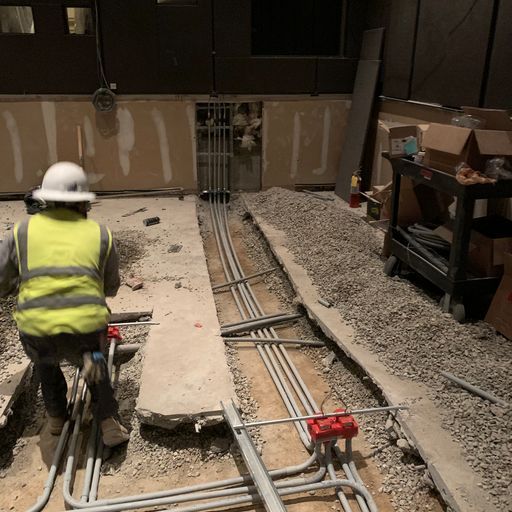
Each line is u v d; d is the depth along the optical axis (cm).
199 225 548
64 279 205
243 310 381
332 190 651
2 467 235
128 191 623
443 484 198
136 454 240
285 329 358
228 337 344
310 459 229
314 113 618
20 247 207
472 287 307
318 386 296
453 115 419
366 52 582
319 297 350
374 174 582
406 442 226
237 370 304
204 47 578
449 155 307
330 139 631
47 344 206
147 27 562
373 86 556
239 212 593
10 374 263
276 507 186
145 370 271
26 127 582
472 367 263
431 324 299
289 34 645
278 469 227
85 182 218
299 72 601
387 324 306
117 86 582
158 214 551
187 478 229
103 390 223
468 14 390
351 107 609
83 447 245
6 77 563
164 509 212
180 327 316
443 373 257
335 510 212
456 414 233
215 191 625
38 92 574
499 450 212
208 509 206
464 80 401
